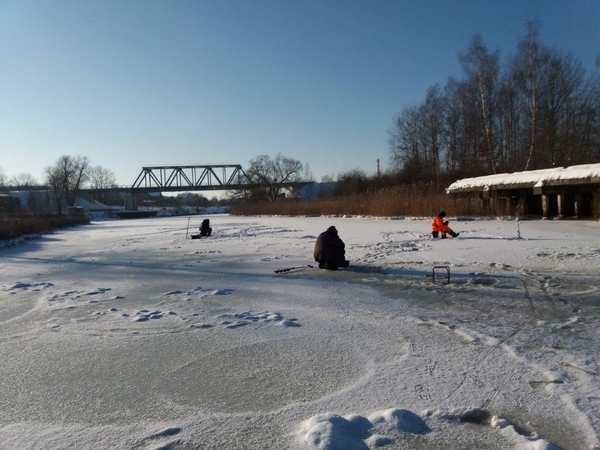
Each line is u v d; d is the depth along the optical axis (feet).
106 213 289.94
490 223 72.79
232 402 13.52
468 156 143.02
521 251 40.63
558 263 34.14
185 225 128.16
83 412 13.25
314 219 119.44
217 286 31.35
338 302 25.34
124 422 12.55
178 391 14.48
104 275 38.58
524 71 123.34
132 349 18.70
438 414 12.07
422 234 60.64
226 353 17.76
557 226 61.36
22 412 13.39
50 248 68.28
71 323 23.04
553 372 14.49
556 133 125.29
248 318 22.57
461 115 151.23
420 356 16.46
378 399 13.21
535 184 75.25
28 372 16.58
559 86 125.49
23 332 21.79
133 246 65.67
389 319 21.52
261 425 12.05
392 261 39.27
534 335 18.25
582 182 67.15
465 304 23.79
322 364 16.16
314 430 11.26
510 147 140.97
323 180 290.56
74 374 16.25
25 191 315.37
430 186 110.01
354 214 124.67
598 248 40.16
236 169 356.79
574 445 10.55
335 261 36.37
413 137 174.40
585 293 24.91
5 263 49.93
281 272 36.22
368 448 10.65
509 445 10.65
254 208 197.98
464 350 16.88
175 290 30.37
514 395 13.07
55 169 284.82
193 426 12.16
